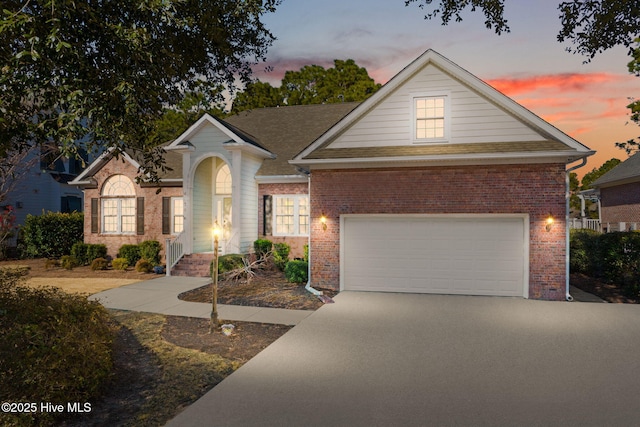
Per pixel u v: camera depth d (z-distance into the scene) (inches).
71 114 191.6
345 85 1433.3
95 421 202.1
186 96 322.0
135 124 243.4
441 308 449.4
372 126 558.6
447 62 529.0
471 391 235.0
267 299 495.2
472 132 529.0
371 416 204.7
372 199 546.9
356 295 524.1
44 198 1006.4
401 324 385.4
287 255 721.6
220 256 658.2
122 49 213.8
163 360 293.6
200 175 752.3
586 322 389.4
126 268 750.5
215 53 311.1
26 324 229.6
